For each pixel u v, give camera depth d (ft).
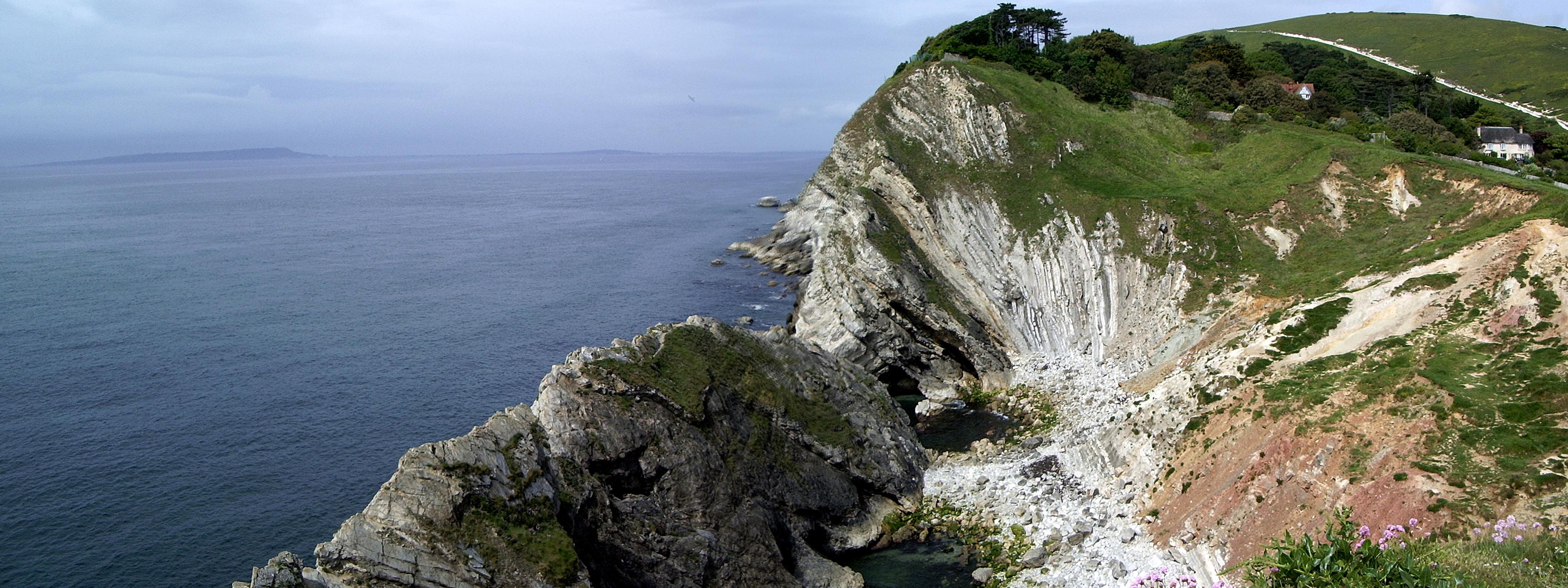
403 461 105.50
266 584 91.09
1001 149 272.31
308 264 401.49
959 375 227.61
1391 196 223.51
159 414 200.54
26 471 170.91
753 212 629.92
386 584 98.22
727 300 310.86
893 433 167.73
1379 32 574.97
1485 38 513.86
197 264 399.03
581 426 127.75
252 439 187.42
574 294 325.21
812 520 143.74
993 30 358.84
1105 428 165.48
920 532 146.41
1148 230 227.20
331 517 156.04
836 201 274.16
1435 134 304.91
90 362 237.04
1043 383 211.82
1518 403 115.34
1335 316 160.86
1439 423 115.55
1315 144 254.27
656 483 131.44
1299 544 60.85
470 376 229.66
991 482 159.84
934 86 294.05
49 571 138.51
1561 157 315.99
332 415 201.26
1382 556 56.85
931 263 250.57
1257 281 206.28
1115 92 315.17
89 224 586.04
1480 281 150.82
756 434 145.89
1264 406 136.77
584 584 107.14
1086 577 124.47
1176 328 204.13
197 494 163.02
